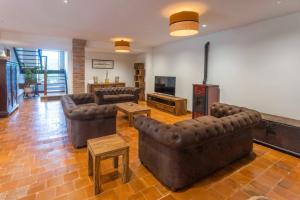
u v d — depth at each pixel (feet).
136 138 11.49
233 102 14.52
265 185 6.84
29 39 17.19
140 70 26.13
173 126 6.39
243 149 8.64
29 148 9.69
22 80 26.73
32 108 19.29
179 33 10.47
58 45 19.80
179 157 6.18
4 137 11.18
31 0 9.02
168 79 20.56
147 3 9.19
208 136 6.41
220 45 15.25
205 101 15.17
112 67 27.94
